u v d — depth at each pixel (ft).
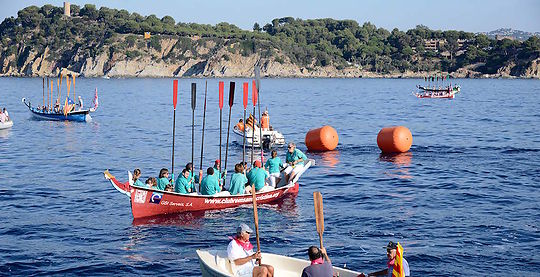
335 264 47.55
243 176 67.56
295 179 73.67
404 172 89.15
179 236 55.36
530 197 70.95
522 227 57.36
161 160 103.19
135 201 60.29
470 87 534.37
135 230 57.21
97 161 101.96
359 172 89.61
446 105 264.52
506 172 87.92
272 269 37.14
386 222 59.98
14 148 118.62
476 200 69.72
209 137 136.98
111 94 364.99
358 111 224.33
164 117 191.62
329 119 186.60
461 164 95.96
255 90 79.66
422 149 114.01
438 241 53.06
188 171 64.90
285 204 68.95
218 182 67.05
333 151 113.09
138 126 162.91
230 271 40.22
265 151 115.14
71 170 92.22
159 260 48.60
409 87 541.75
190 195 62.90
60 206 67.26
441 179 83.05
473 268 46.03
